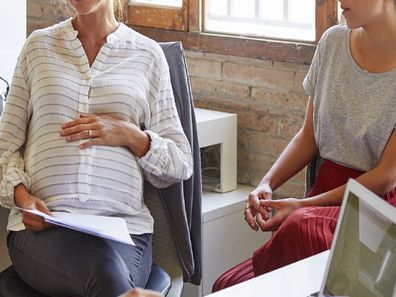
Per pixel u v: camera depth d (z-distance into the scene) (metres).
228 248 3.12
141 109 2.38
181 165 2.39
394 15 2.30
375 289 1.40
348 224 1.48
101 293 2.05
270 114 3.22
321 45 2.48
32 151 2.32
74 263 2.10
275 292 1.62
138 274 2.25
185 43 3.39
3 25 2.91
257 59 3.21
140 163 2.35
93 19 2.40
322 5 2.99
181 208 2.46
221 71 3.33
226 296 1.60
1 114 2.64
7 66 2.95
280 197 3.24
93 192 2.27
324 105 2.44
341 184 2.43
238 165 3.34
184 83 2.52
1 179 2.32
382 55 2.35
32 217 2.20
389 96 2.32
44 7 3.80
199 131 3.07
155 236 2.50
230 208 3.10
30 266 2.19
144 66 2.41
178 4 3.43
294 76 3.12
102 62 2.39
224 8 3.32
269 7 3.19
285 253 2.16
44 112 2.31
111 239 2.11
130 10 3.53
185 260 2.49
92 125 2.28
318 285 1.65
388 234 1.38
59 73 2.34
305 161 2.56
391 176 2.33
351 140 2.40
